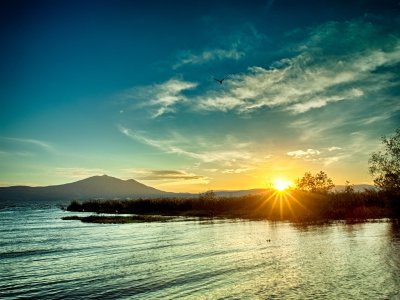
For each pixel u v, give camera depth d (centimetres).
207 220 8181
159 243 4409
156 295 2086
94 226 7194
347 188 9350
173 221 8144
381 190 7381
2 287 2372
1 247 4278
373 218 7044
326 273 2508
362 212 7744
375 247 3556
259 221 7394
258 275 2505
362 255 3148
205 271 2680
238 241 4341
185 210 11994
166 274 2617
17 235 5622
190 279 2441
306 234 4850
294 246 3806
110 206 15000
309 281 2300
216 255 3388
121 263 3125
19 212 14450
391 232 4756
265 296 2003
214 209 11106
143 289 2225
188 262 3070
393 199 7325
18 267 3048
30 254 3738
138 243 4462
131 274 2655
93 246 4272
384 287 2109
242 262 2994
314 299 1928
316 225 6100
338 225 5991
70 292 2212
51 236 5434
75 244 4481
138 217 9444
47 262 3262
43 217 10638
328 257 3114
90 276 2630
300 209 8962
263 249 3666
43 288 2327
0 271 2884
